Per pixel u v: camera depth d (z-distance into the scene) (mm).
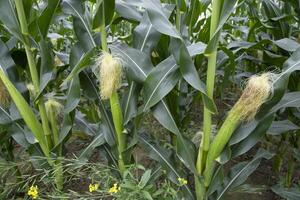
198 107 2686
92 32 1467
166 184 1345
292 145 1790
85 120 1847
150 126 1999
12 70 1440
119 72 1228
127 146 1455
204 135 1246
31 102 1739
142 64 1290
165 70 1237
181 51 1121
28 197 1650
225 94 2840
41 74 1381
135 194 1230
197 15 1676
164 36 1429
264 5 1855
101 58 1239
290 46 1348
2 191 1616
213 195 1414
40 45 1351
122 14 1420
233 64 1432
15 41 1521
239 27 2213
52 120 1561
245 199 1815
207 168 1286
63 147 1652
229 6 1013
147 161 2021
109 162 1592
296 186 1771
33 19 1399
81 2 1406
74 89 1382
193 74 1142
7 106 1573
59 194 1464
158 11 1177
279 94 1124
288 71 1111
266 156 1416
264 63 1778
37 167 1603
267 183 1960
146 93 1242
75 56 1418
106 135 1503
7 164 1587
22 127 1569
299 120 1725
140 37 1381
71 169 1476
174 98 1520
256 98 1073
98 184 1382
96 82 1582
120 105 1410
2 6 1271
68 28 2264
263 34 1941
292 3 1653
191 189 1592
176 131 1261
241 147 1286
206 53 1089
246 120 1189
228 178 1427
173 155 1441
